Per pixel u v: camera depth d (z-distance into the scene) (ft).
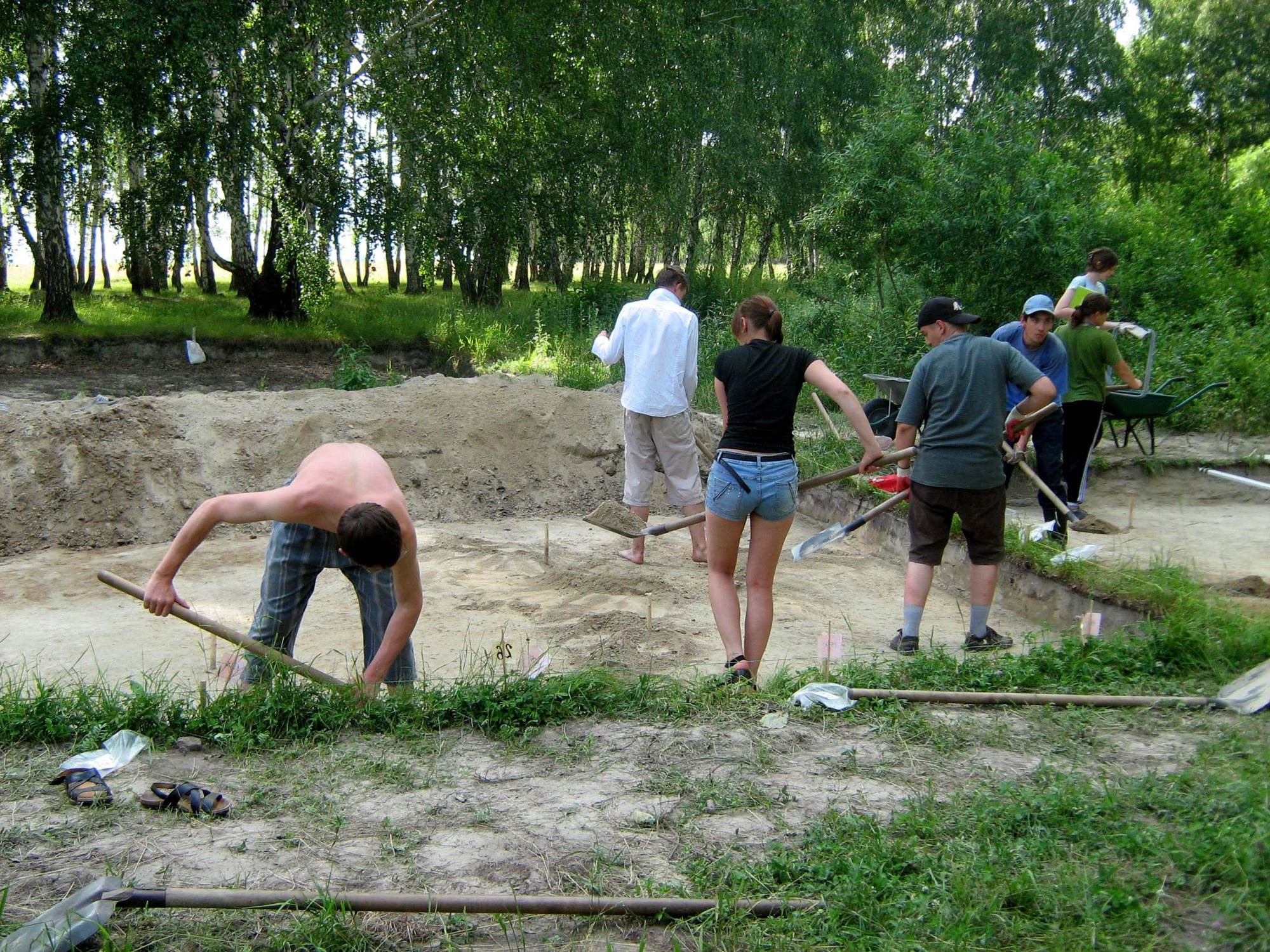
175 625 21.12
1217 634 16.79
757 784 11.78
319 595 23.48
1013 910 9.04
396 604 15.23
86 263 126.41
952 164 41.27
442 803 11.25
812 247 57.52
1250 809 10.27
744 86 82.07
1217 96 109.50
